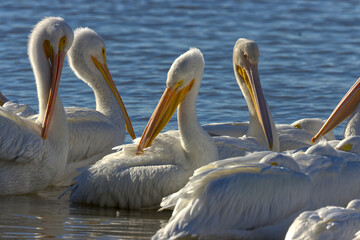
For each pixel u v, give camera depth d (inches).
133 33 1247.5
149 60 1016.9
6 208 472.4
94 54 639.1
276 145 577.3
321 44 1190.9
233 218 405.1
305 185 419.8
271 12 1536.7
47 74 537.3
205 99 799.1
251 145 531.8
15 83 838.5
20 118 514.6
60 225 434.6
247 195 404.8
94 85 639.1
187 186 405.1
